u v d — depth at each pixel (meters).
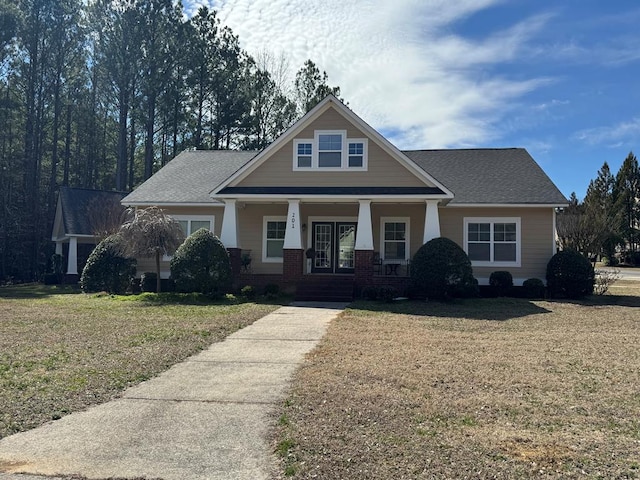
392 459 4.65
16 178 36.62
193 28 39.47
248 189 18.91
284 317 13.34
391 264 19.61
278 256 20.81
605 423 5.64
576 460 4.66
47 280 28.09
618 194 51.97
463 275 16.62
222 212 20.86
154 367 8.04
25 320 12.70
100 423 5.68
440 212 20.11
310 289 17.45
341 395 6.54
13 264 34.31
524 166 21.94
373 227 20.69
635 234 50.09
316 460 4.64
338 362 8.37
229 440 5.18
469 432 5.31
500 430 5.39
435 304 16.20
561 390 6.87
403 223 20.58
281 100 44.56
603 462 4.63
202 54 39.69
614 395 6.66
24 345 9.59
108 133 46.97
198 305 15.73
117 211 26.92
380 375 7.52
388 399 6.38
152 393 6.75
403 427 5.44
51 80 38.59
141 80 37.94
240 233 20.98
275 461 4.69
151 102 38.28
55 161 39.16
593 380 7.38
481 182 20.89
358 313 14.17
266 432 5.38
